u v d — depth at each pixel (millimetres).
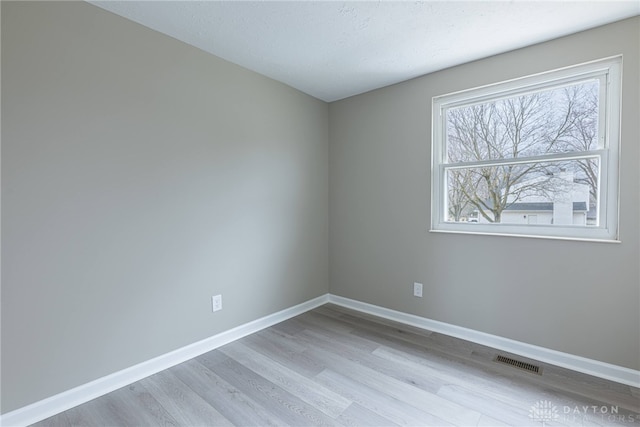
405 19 1882
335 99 3361
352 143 3254
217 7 1778
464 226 2574
